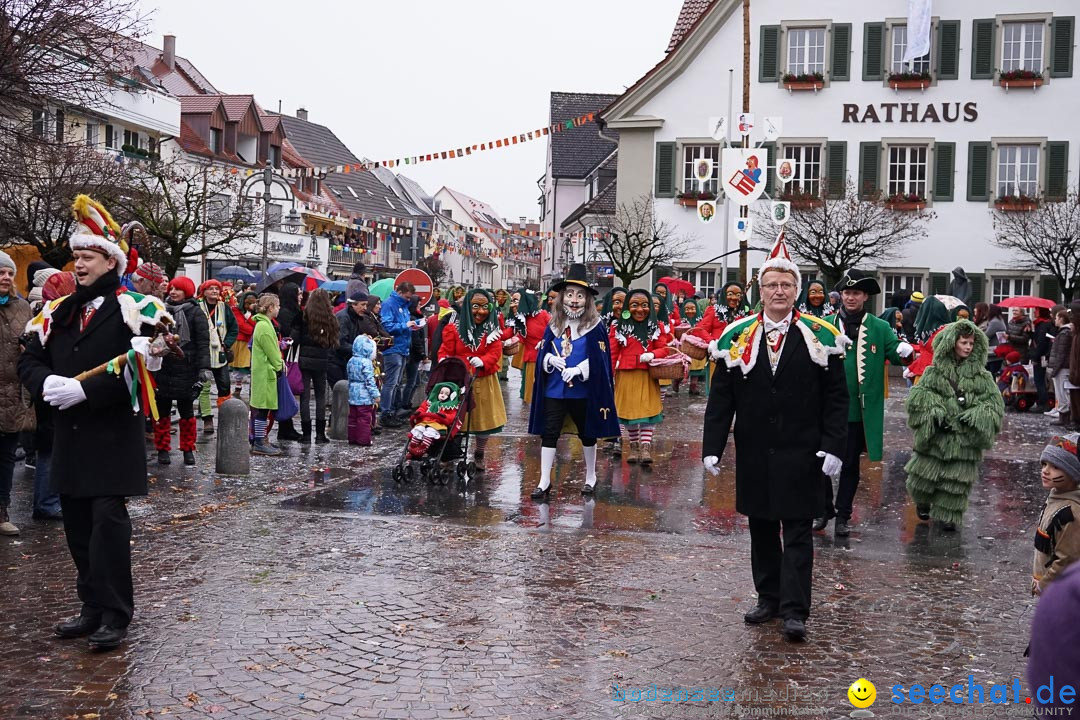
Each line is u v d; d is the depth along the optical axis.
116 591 6.01
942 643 6.32
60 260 20.80
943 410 9.34
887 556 8.57
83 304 6.13
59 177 20.08
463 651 6.01
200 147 42.44
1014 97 34.81
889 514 10.35
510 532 9.01
